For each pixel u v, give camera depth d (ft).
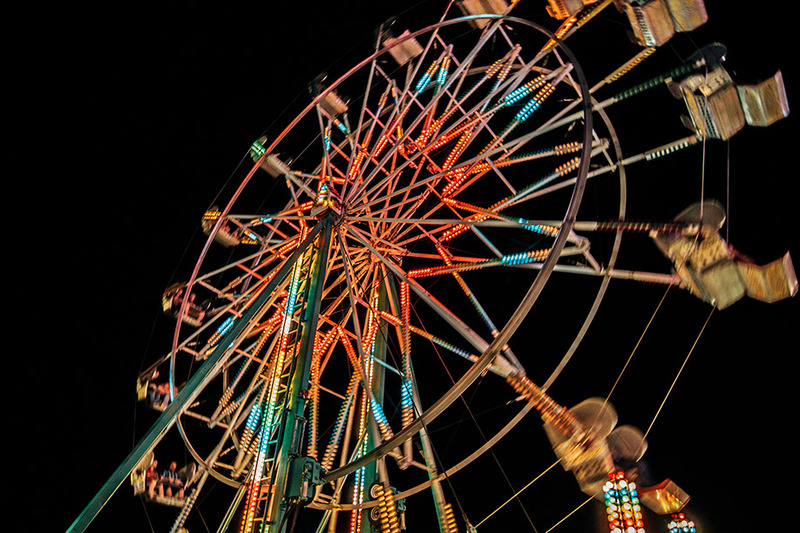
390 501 42.11
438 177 50.98
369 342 55.31
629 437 40.01
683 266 41.81
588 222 45.96
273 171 57.06
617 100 48.83
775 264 37.11
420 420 35.09
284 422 36.86
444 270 52.47
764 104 40.83
